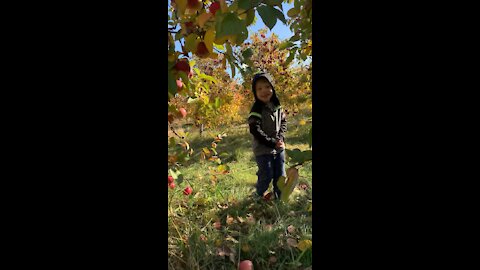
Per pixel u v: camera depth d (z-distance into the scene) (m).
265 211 2.82
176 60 1.25
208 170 4.44
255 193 3.26
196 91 1.90
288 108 7.05
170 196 2.74
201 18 1.10
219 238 2.09
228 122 10.26
